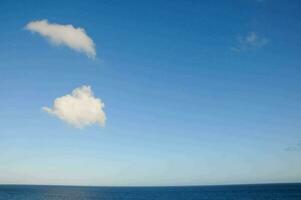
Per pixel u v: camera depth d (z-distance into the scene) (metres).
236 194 155.75
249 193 159.25
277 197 123.12
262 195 139.38
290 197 122.69
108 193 193.75
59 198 130.75
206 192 191.50
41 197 133.88
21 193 165.38
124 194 179.00
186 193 183.00
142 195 165.62
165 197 145.38
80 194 172.00
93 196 153.25
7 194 152.12
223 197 135.00
